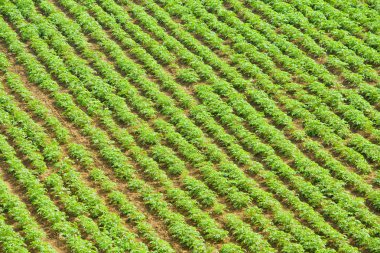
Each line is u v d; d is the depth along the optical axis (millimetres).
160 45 43344
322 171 35125
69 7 46250
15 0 46406
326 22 44625
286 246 31391
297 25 44938
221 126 38344
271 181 34656
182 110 39031
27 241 31781
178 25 44906
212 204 33969
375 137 37375
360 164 35594
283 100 39625
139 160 36031
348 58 41875
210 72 41312
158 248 31406
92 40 44000
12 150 36312
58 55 42594
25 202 33844
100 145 36719
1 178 35094
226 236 32219
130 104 39719
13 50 42625
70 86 40375
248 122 38500
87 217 32844
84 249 31078
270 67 41656
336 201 33844
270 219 33094
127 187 34906
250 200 33938
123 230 32125
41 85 40375
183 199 33750
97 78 40781
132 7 46344
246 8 46375
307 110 38969
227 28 44375
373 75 40875
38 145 36938
